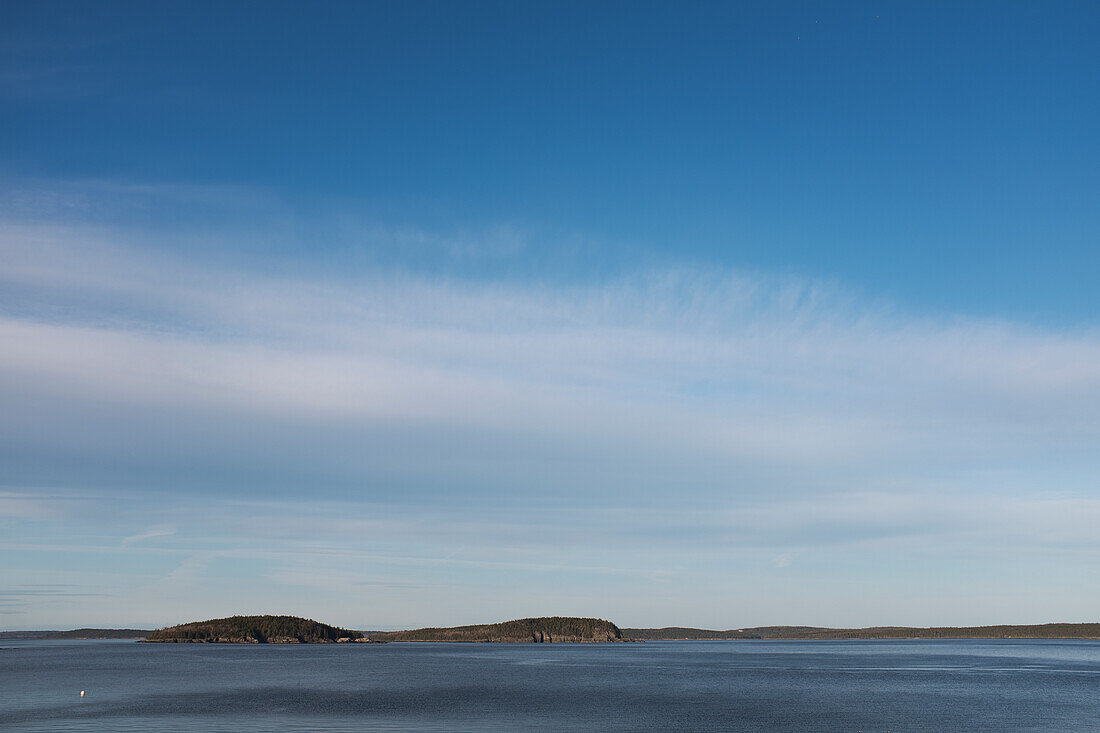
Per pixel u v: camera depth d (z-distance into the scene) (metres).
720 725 92.81
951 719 98.50
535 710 105.88
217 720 94.62
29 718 96.38
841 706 112.00
